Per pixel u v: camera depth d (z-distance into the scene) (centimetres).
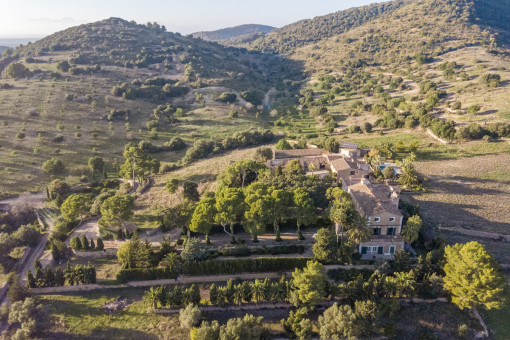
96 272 6619
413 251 6606
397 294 5822
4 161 11456
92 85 19025
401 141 11612
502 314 5438
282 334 5294
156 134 15475
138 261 6362
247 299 5847
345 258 6303
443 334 5225
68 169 11725
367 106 17688
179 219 7494
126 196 7794
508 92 14150
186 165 12519
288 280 6281
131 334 5384
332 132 15275
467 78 17562
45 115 15000
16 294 5881
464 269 5188
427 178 9369
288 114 19450
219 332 5000
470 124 11750
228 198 7050
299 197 6981
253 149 13462
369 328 5091
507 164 9631
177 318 5650
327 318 5156
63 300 6019
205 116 18300
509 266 6000
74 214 7938
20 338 5200
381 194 7162
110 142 14188
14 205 9075
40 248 7588
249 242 7119
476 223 7281
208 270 6347
